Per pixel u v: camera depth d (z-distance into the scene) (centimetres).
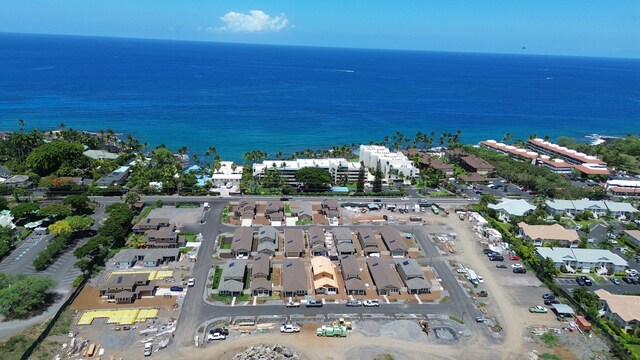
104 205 17500
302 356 9431
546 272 13012
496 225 16650
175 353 9406
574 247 15275
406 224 16862
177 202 17825
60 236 13525
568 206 18350
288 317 10812
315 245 14138
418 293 12075
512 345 10100
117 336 9831
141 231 15038
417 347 9888
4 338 9550
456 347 9950
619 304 11169
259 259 13088
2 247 12938
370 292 12062
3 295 10100
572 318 11194
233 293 11644
